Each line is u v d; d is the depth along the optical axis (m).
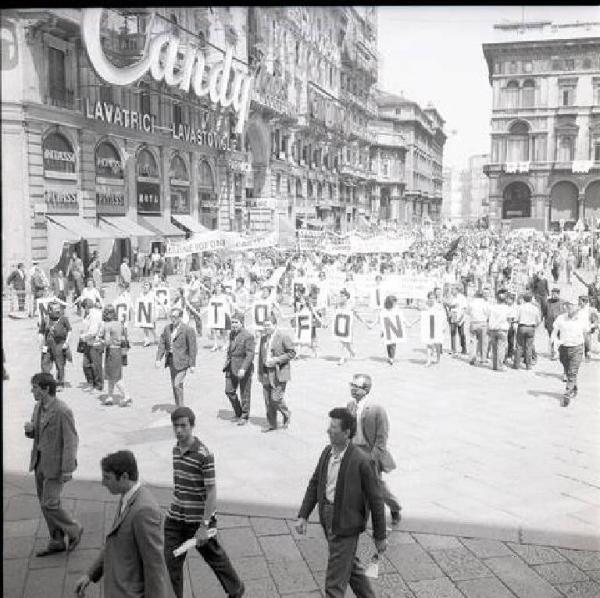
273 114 50.88
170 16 36.19
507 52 64.00
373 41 72.62
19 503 7.82
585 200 64.19
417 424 10.98
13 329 20.33
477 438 10.27
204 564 6.56
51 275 27.84
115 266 33.00
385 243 31.25
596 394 13.15
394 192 77.38
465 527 7.26
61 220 28.73
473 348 17.30
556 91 63.66
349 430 5.23
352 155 70.69
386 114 76.50
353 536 5.21
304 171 59.00
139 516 4.54
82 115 30.12
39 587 6.02
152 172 36.59
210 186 43.12
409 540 7.00
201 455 5.51
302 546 6.86
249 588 6.07
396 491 8.26
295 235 48.09
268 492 8.20
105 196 32.47
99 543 6.84
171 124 38.09
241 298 21.59
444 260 28.77
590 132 63.69
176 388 11.15
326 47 60.88
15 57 26.66
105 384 13.86
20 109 26.83
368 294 24.45
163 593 4.56
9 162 26.83
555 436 10.39
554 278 32.75
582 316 12.39
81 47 30.45
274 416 10.59
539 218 65.44
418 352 17.94
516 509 7.73
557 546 6.86
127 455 4.62
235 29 43.94
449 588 6.11
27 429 6.55
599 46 61.59
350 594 6.08
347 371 15.23
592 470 8.92
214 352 17.70
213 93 38.38
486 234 51.72
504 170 65.88
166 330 11.21
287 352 10.52
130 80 30.45
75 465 6.46
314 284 24.52
